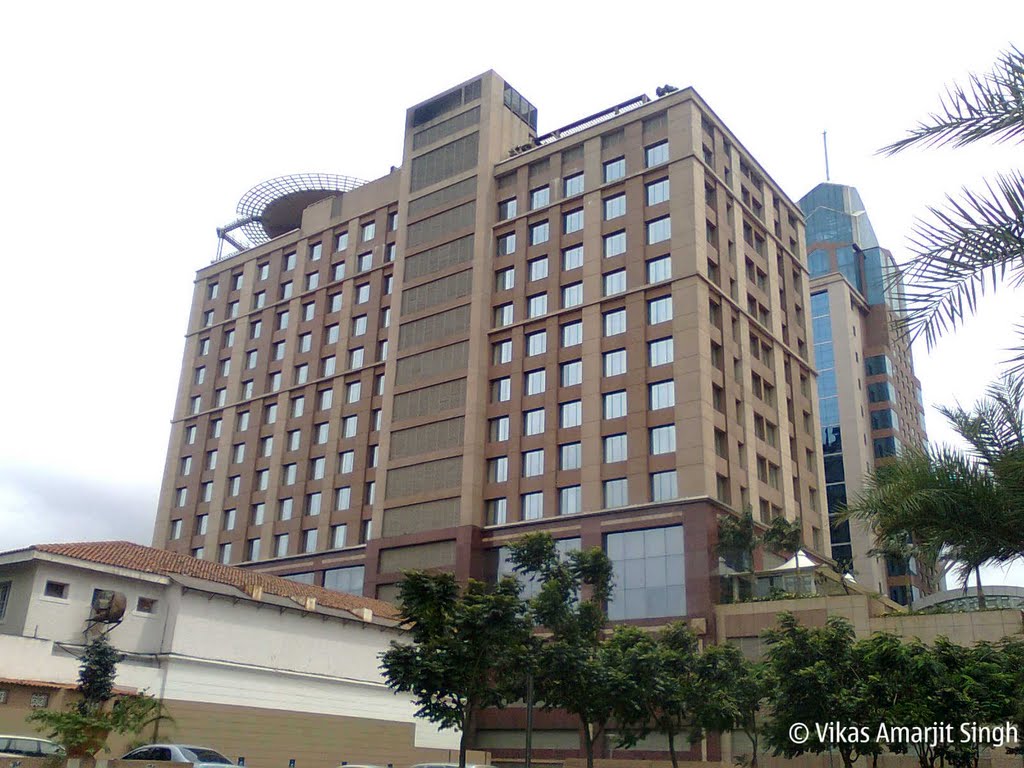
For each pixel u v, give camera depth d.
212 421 92.31
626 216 68.75
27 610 37.34
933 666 27.38
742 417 65.69
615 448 63.31
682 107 69.00
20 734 32.78
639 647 36.59
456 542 67.06
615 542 60.66
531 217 74.44
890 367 116.25
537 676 33.00
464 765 28.89
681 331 63.00
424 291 77.81
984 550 11.24
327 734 44.53
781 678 30.38
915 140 9.95
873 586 97.94
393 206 86.56
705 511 57.72
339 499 79.12
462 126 81.12
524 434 68.19
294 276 92.00
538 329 70.44
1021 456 11.02
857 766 42.22
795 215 84.25
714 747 50.81
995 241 9.42
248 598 43.25
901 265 9.86
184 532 88.50
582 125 77.06
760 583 57.25
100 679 31.62
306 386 85.75
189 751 29.12
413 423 73.69
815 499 74.38
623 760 52.00
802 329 80.56
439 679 28.66
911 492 11.24
